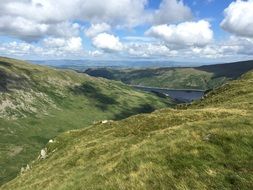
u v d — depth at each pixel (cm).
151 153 1938
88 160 3209
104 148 3278
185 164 1709
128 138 3384
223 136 1911
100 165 2420
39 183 2911
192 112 4106
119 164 1994
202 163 1686
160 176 1647
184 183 1526
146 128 4038
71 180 2297
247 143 1809
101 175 1966
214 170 1594
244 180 1445
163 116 4206
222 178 1505
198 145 1873
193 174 1594
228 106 4725
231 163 1636
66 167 3278
